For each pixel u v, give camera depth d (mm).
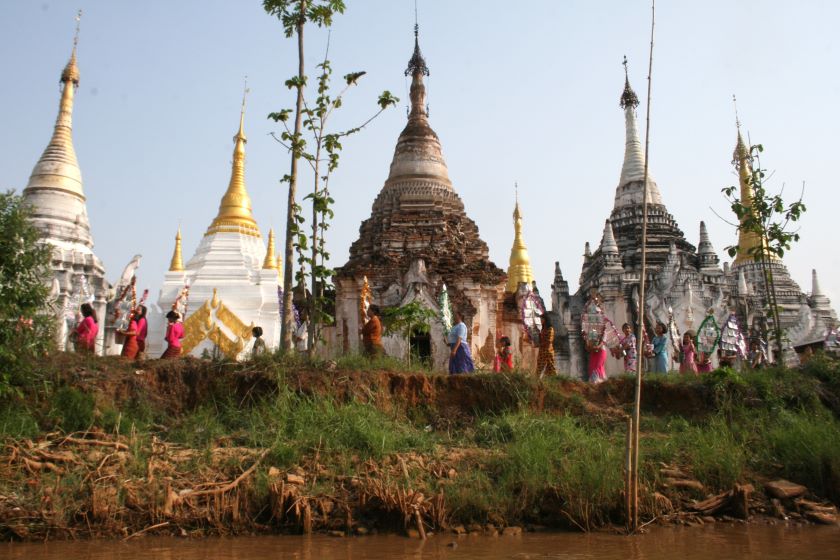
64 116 39312
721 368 17969
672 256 37906
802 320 40188
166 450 12508
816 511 12148
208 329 31188
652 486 12219
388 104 19828
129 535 10062
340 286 32188
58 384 14328
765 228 22641
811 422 16000
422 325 22250
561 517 11359
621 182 46281
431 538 10328
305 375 15820
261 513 10859
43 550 9203
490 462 12977
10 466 11195
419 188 35469
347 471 12070
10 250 14898
